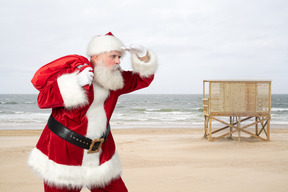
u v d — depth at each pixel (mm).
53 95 2273
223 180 5242
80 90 2268
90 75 2303
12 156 8727
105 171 2496
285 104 76125
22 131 17938
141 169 6527
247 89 12117
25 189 4984
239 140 12008
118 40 2592
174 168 6590
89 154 2461
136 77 2795
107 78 2451
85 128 2432
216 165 6969
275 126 22406
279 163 6988
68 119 2404
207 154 9031
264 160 7574
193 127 21672
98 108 2492
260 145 10875
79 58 2428
